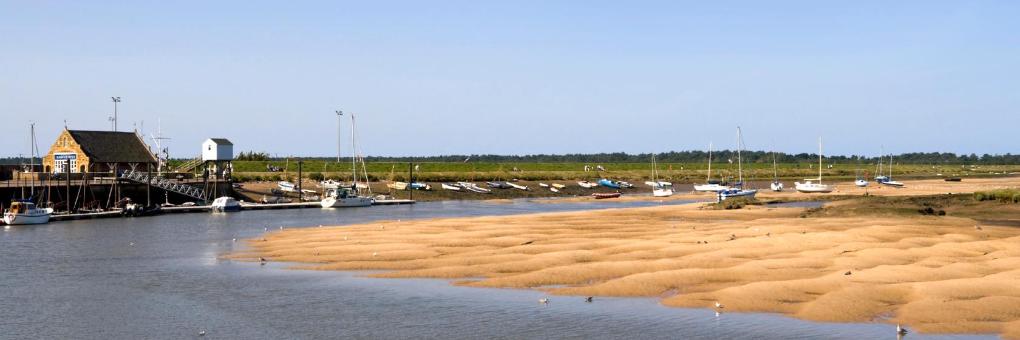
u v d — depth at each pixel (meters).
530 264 49.03
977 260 46.38
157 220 88.88
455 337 33.62
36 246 62.66
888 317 35.09
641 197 146.00
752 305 37.53
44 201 93.69
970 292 38.09
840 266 45.59
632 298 39.84
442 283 44.56
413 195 138.75
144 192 106.06
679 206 106.38
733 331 33.78
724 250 52.19
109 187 101.56
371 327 35.28
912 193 148.88
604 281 43.91
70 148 113.12
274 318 37.03
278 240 65.56
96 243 64.69
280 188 129.88
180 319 36.97
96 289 43.94
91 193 99.00
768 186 190.75
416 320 36.38
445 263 50.44
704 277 43.50
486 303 39.47
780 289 39.91
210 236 70.25
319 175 153.50
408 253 55.16
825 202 115.88
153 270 50.25
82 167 111.94
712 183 173.88
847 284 40.41
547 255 51.66
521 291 42.03
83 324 36.19
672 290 41.25
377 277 46.66
